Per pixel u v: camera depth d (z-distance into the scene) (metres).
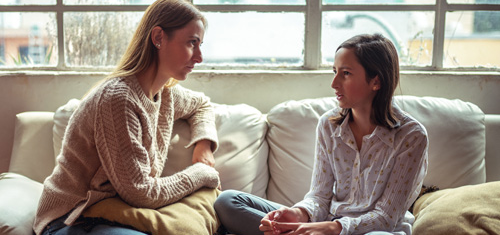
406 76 2.19
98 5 2.23
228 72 2.21
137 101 1.57
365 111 1.58
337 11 2.21
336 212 1.61
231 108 2.05
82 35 2.28
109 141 1.51
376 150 1.56
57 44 2.28
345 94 1.54
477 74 2.17
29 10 2.24
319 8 2.20
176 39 1.61
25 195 1.71
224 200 1.66
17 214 1.58
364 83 1.52
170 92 1.82
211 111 1.98
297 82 2.21
